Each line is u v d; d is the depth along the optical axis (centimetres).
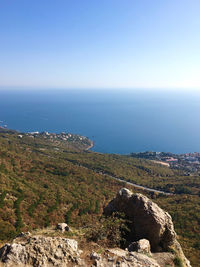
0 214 2967
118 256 752
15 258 635
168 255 923
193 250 2539
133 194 1159
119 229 998
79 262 682
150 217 1002
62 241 757
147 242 907
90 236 901
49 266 635
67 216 3800
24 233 970
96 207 4622
